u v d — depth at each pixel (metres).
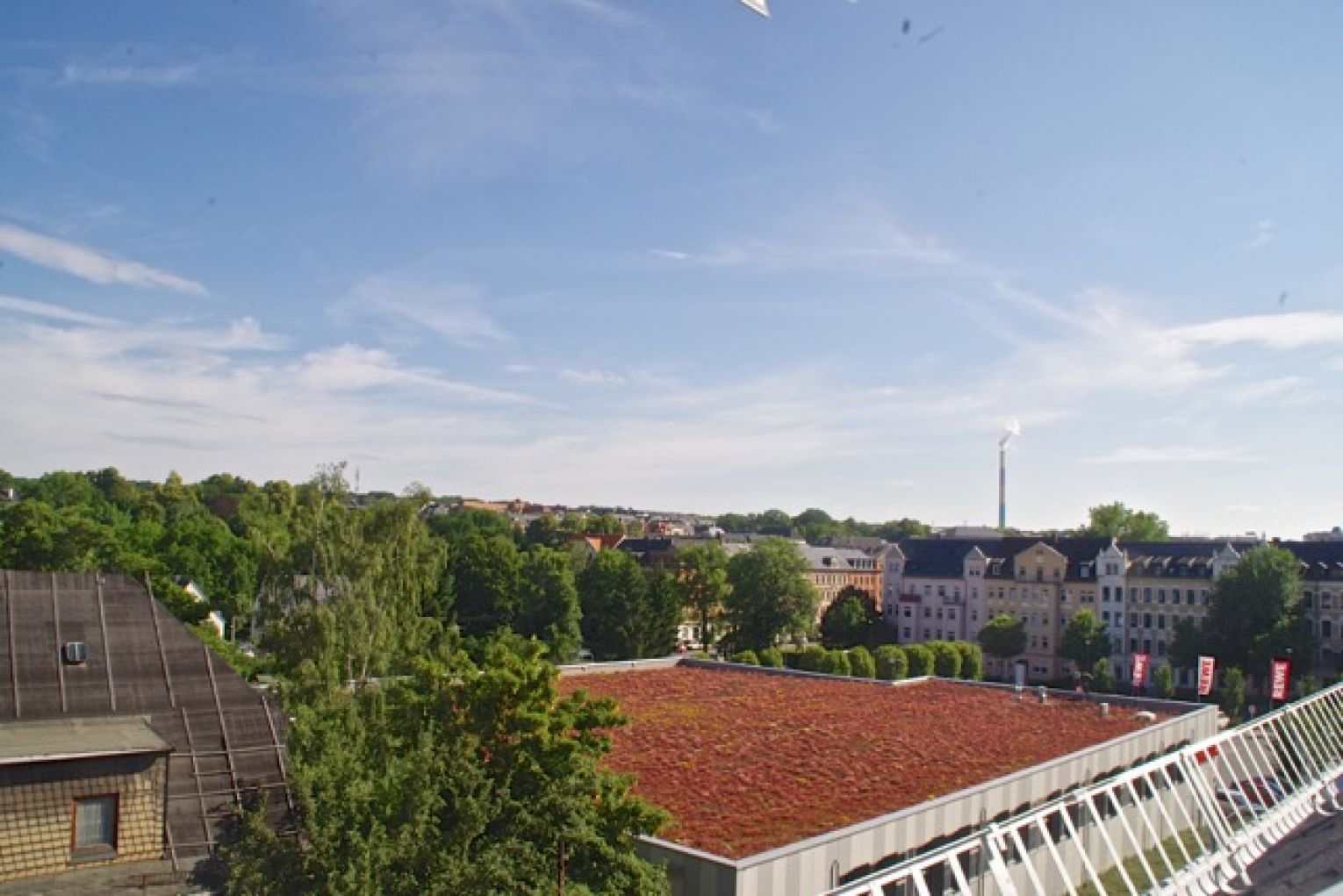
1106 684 97.88
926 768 38.50
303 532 42.72
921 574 135.62
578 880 21.36
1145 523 148.50
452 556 102.31
